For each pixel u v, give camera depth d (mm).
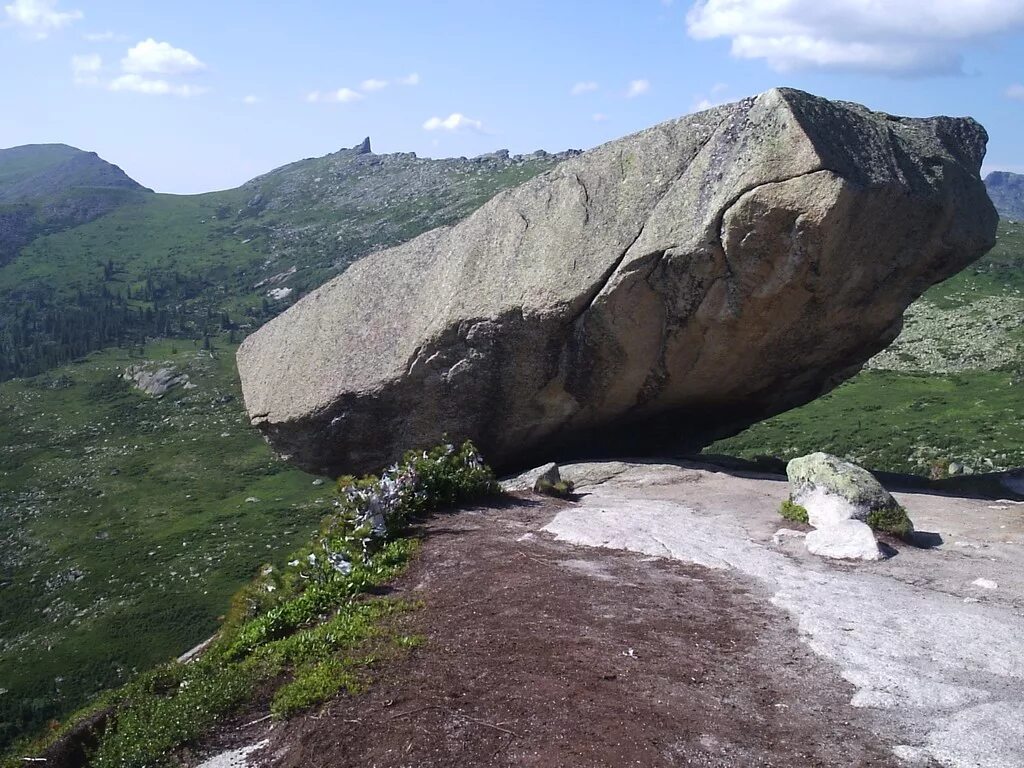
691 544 8992
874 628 6715
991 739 5074
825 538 8828
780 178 9945
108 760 5949
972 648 6348
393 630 7027
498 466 14234
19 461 68000
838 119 10352
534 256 12242
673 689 5750
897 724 5285
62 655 31328
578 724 5320
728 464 14062
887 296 11539
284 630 7773
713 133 10977
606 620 6961
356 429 13977
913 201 10453
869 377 49188
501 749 5129
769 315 11078
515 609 7277
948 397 42812
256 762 5551
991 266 65438
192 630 32969
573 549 9016
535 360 12539
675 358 11961
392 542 9492
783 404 14352
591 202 11906
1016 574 8086
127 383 86500
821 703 5562
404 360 13250
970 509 10750
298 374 14445
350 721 5656
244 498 53906
